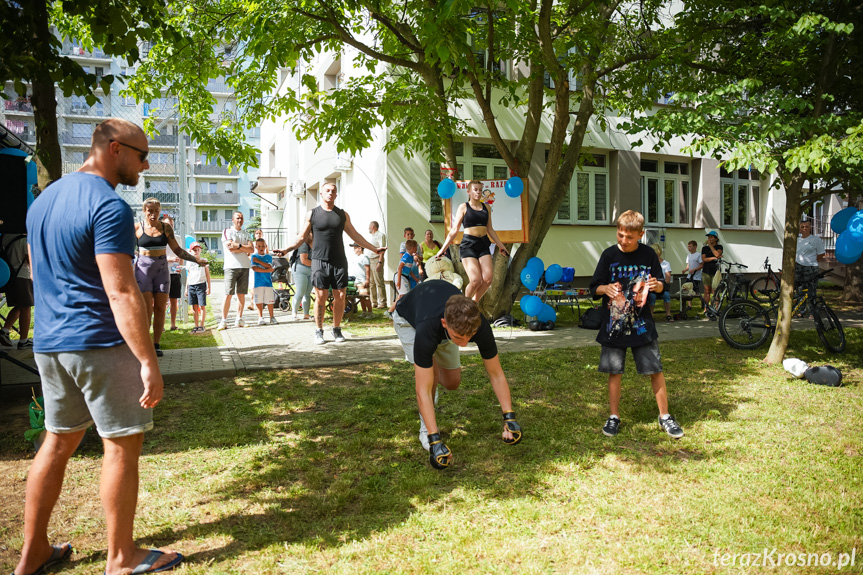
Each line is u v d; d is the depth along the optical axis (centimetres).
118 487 249
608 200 1689
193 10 875
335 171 1761
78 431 258
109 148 248
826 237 2130
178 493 342
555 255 1580
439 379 431
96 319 240
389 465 383
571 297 1138
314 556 271
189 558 270
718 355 762
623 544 280
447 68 643
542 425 460
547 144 1562
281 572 258
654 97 999
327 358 721
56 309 240
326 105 970
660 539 283
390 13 938
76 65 450
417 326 373
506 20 894
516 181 969
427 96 966
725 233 1831
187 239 1164
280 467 381
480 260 754
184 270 1157
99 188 240
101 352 240
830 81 664
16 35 418
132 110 1502
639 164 1688
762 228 1923
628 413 496
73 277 239
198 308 1007
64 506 327
